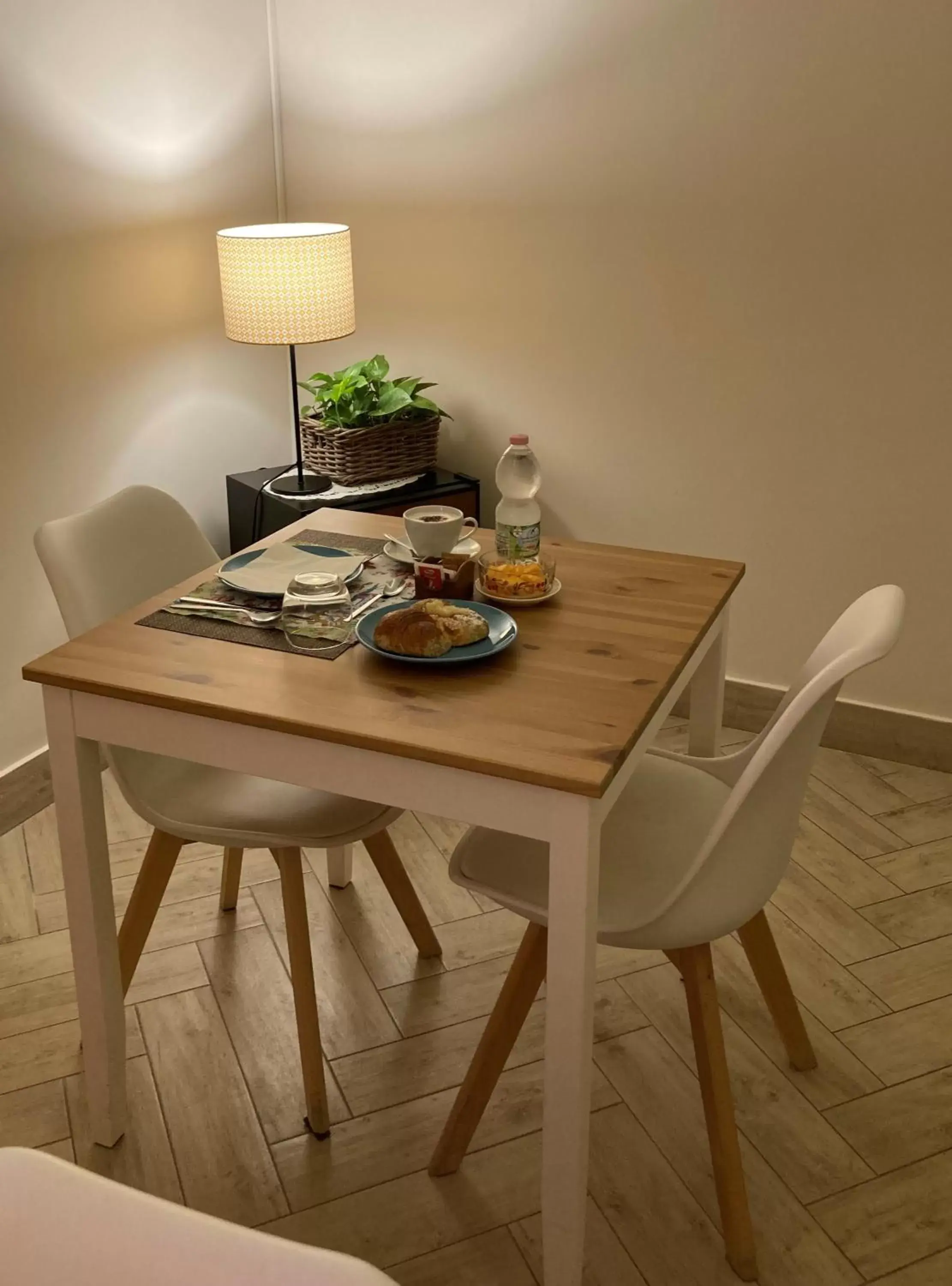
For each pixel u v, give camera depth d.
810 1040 1.98
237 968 2.16
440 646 1.53
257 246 2.69
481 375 3.11
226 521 3.25
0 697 2.57
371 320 3.22
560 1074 1.42
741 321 2.74
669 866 1.65
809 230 2.61
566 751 1.33
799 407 2.75
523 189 2.89
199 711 1.45
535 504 1.81
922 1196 1.70
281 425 3.38
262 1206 1.68
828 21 2.46
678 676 1.58
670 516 2.99
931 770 2.84
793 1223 1.66
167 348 2.92
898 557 2.76
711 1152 1.59
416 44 2.89
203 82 2.86
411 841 2.56
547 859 1.63
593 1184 1.72
